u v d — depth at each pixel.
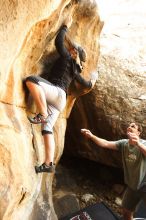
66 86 3.40
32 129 3.27
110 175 6.24
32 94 3.06
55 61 3.68
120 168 6.04
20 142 2.76
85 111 5.71
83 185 6.01
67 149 6.32
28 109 3.29
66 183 5.89
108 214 4.76
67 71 3.41
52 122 3.28
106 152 5.88
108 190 5.98
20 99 3.07
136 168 3.93
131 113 5.50
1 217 2.23
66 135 6.12
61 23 3.57
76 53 3.49
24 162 2.75
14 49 2.63
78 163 6.47
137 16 7.25
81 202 5.59
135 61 5.87
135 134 3.85
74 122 5.89
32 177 2.94
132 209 4.37
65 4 3.34
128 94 5.56
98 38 4.57
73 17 3.93
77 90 4.34
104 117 5.60
